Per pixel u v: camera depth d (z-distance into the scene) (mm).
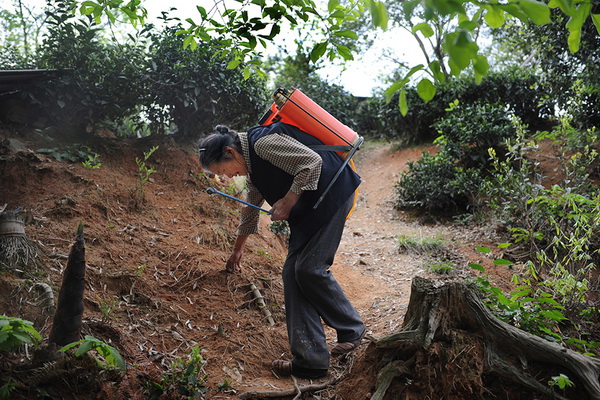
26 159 4898
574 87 7309
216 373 3105
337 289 3281
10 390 2273
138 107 6254
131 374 2773
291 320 3197
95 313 3289
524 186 5648
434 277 4895
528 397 2744
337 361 3342
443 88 10078
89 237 4082
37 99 5383
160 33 5859
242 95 6105
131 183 5125
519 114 9648
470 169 7535
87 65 5500
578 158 6215
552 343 2857
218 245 4566
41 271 3438
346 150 3223
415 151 10422
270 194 3199
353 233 6867
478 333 2889
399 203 8047
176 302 3701
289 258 3256
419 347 2900
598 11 7516
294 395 3008
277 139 3047
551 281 4320
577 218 4426
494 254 5445
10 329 2152
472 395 2752
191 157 5867
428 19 1686
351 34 2871
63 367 2447
